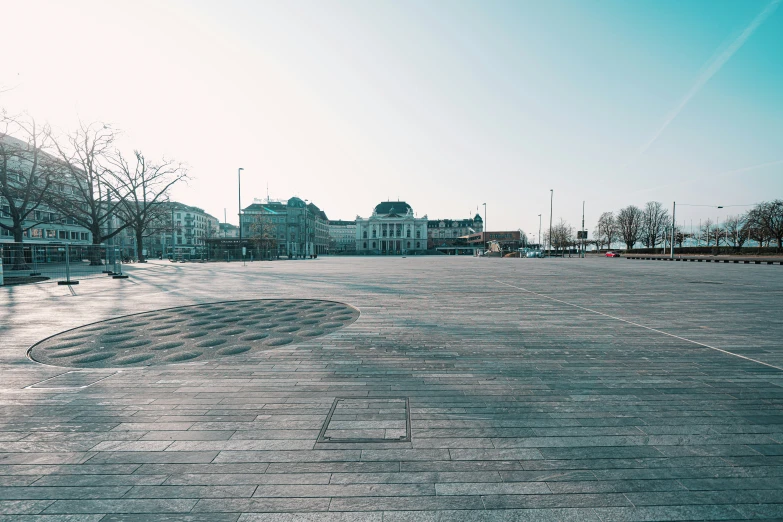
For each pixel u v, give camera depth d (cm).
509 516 226
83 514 228
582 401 389
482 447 300
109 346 613
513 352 568
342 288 1458
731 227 7138
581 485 254
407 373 476
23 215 2789
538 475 264
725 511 229
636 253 7075
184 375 469
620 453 292
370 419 347
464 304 1029
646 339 644
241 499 241
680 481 258
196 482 257
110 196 3809
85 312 929
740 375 467
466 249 12050
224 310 957
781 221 5316
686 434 322
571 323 776
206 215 12112
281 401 389
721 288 1423
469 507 233
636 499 240
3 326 766
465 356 548
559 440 312
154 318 853
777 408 374
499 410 367
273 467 273
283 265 3678
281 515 226
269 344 621
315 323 793
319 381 448
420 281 1756
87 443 307
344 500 239
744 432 326
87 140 3338
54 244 2128
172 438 314
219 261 4862
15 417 354
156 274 2331
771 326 748
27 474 266
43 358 547
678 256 5056
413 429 328
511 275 2134
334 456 286
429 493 246
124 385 436
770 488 250
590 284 1589
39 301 1123
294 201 9225
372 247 12638
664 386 431
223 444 304
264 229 6806
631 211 8225
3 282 1662
